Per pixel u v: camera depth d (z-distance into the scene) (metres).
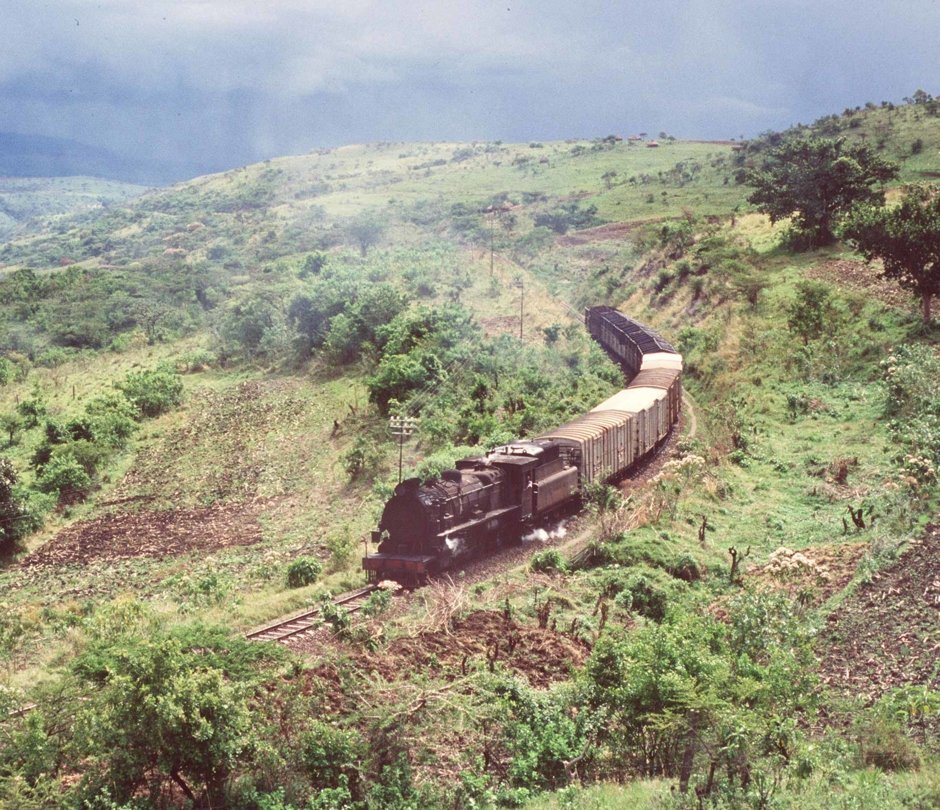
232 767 19.73
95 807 18.66
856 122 158.00
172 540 51.16
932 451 43.91
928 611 28.89
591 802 18.86
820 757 19.70
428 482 35.16
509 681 24.16
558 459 42.12
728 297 83.25
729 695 19.89
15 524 52.41
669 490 44.81
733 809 17.89
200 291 139.62
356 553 39.25
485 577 35.09
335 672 24.56
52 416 81.50
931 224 61.59
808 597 30.34
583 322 92.88
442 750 21.77
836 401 58.53
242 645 22.52
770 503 45.22
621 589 33.62
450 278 105.56
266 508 55.62
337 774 20.48
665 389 54.84
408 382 67.31
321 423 70.62
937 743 21.20
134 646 20.70
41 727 19.98
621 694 21.55
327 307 88.00
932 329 63.25
